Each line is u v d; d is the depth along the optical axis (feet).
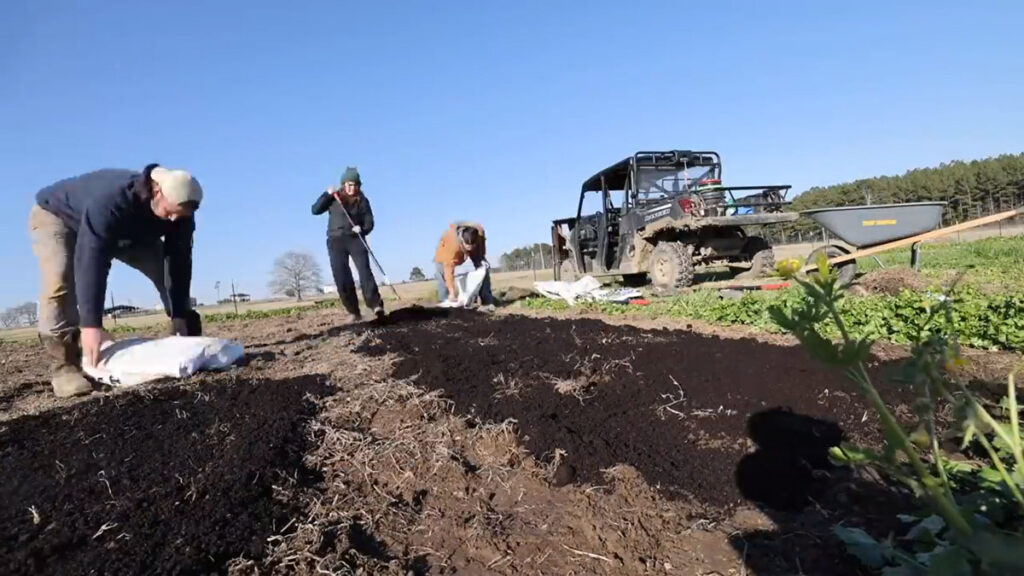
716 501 8.63
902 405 11.01
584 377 12.92
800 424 10.46
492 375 13.10
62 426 10.41
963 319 16.74
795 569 7.05
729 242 36.22
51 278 13.25
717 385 12.19
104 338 14.40
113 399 11.86
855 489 8.46
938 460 4.03
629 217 38.63
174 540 7.20
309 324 32.53
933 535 6.46
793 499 8.50
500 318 23.35
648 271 37.78
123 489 8.23
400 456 9.78
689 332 18.40
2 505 7.75
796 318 3.63
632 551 7.66
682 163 38.58
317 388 12.46
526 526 8.26
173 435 10.00
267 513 8.03
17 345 32.68
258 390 12.21
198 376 13.74
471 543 7.89
